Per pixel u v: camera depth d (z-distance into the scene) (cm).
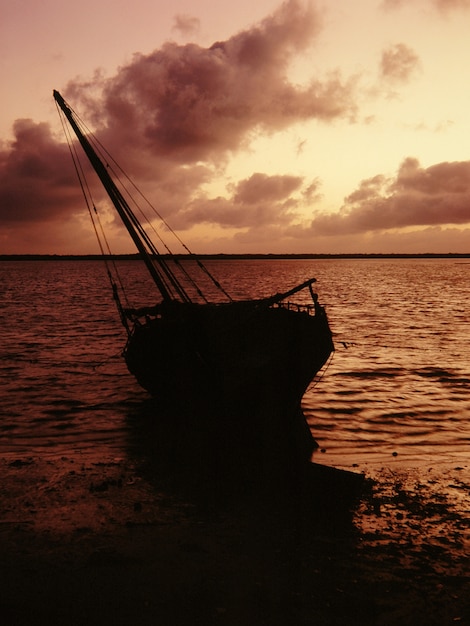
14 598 716
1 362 2848
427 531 950
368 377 2473
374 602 718
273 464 1260
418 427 1678
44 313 5728
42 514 996
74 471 1230
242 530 933
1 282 13200
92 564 806
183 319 1736
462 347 3425
